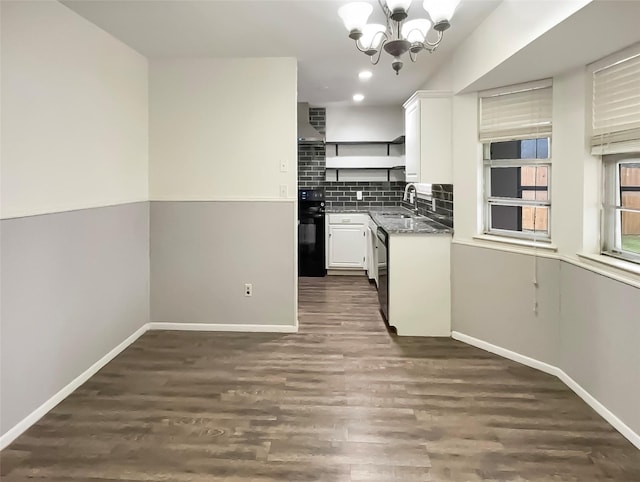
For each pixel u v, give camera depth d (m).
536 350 3.49
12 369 2.54
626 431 2.54
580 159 3.10
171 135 4.29
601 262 2.79
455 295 4.21
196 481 2.18
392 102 6.71
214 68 4.23
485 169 3.98
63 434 2.58
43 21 2.77
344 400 3.01
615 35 2.46
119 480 2.19
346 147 7.35
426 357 3.76
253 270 4.37
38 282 2.75
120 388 3.17
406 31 2.61
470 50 3.60
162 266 4.39
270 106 4.23
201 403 2.96
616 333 2.63
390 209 7.22
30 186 2.68
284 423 2.71
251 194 4.30
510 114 3.69
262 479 2.19
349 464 2.32
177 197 4.33
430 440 2.53
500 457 2.37
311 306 5.35
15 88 2.54
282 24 3.33
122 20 3.24
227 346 4.00
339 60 4.30
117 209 3.73
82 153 3.21
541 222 3.58
